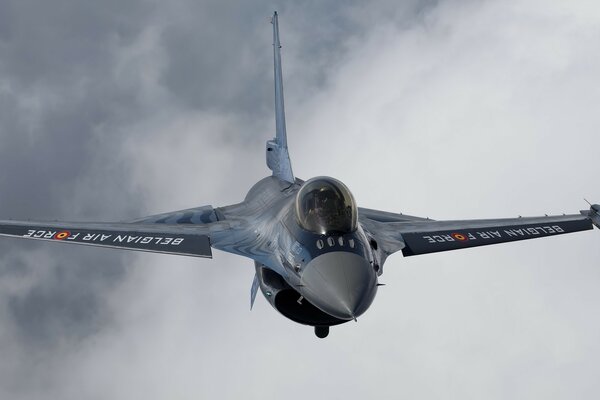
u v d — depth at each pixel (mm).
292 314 51156
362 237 50719
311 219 49969
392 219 68500
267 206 62781
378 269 49750
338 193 50094
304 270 48188
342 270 46938
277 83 78000
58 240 56562
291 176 73688
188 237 57781
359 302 45531
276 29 79688
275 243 53281
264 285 54062
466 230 61406
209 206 69438
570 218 64125
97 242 56406
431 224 62656
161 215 66500
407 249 58312
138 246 55906
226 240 57312
